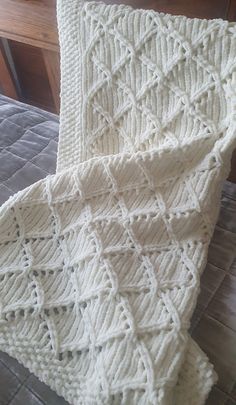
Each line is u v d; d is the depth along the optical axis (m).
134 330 0.45
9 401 0.47
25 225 0.57
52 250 0.56
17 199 0.58
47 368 0.46
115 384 0.42
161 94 0.59
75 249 0.55
